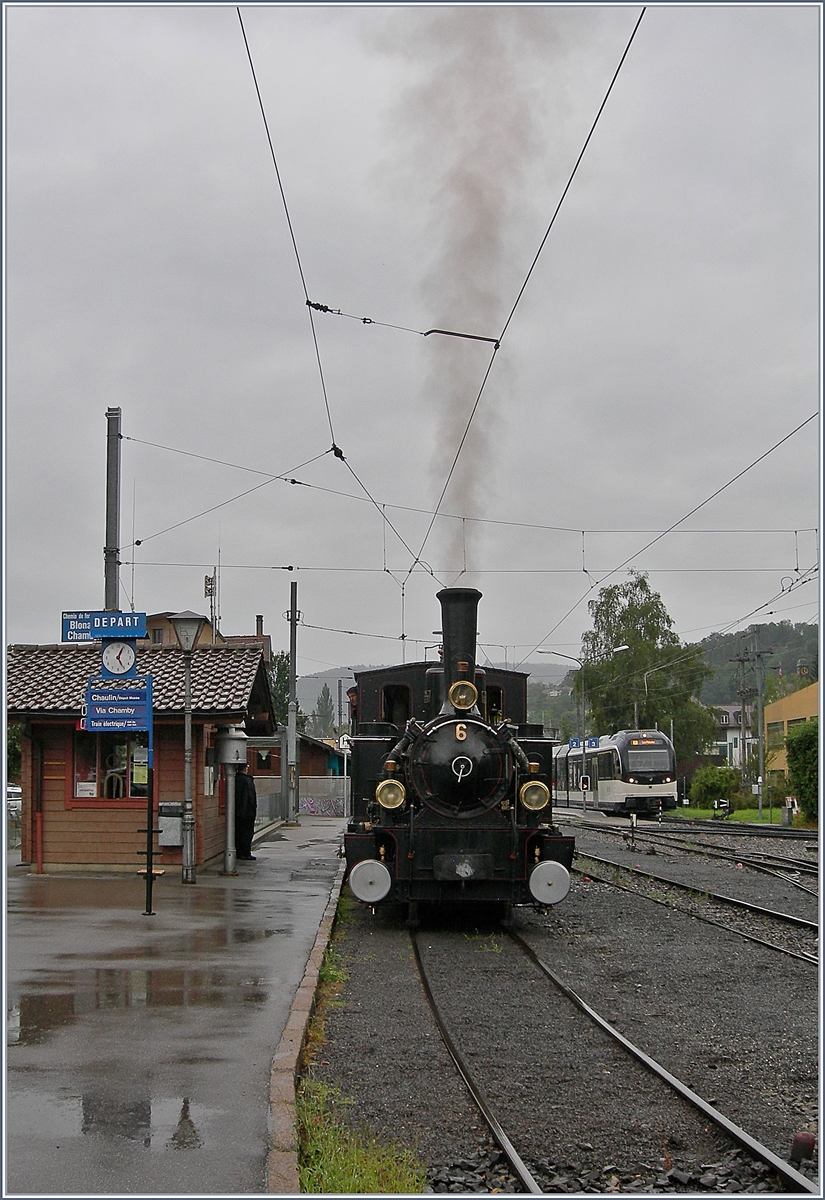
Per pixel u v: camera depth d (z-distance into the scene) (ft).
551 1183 17.51
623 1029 27.07
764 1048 25.44
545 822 43.32
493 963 35.94
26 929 38.17
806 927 43.34
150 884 42.04
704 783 190.80
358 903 49.73
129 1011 26.21
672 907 49.06
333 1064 23.79
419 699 47.37
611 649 208.13
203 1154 17.20
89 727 43.39
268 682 63.26
